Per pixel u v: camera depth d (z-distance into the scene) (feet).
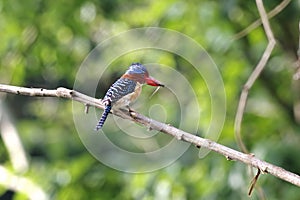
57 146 45.50
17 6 45.06
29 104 56.03
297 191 35.37
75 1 45.88
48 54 48.08
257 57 39.93
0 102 51.29
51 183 40.78
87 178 40.96
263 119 39.52
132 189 38.99
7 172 42.19
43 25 46.32
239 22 39.47
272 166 18.22
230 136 37.45
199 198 37.24
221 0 37.52
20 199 40.78
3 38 46.42
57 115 53.01
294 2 38.22
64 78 51.24
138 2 45.98
